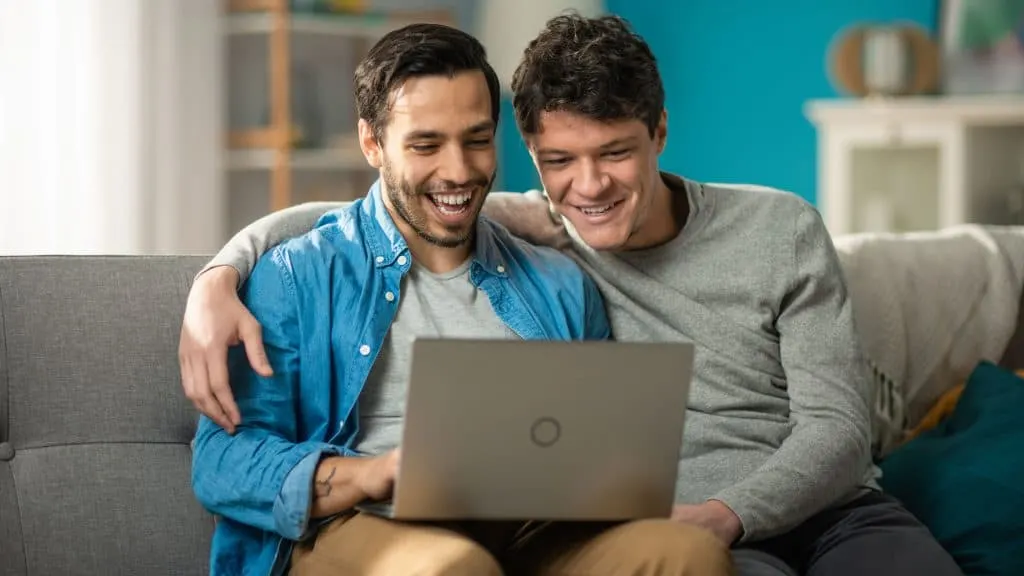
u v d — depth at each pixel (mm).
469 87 1919
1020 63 5242
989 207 5078
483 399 1580
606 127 1993
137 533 2033
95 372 2076
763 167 5867
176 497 2070
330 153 5016
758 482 1962
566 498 1658
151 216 4422
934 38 5453
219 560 1867
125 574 2016
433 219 1954
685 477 2094
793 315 2160
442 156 1916
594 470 1655
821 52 5730
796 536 2158
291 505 1750
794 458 1999
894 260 2695
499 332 2025
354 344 1933
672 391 1649
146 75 4379
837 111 5152
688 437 2113
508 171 6047
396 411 1952
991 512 2215
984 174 5070
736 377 2150
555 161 2041
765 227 2184
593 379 1612
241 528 1875
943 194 5043
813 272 2160
